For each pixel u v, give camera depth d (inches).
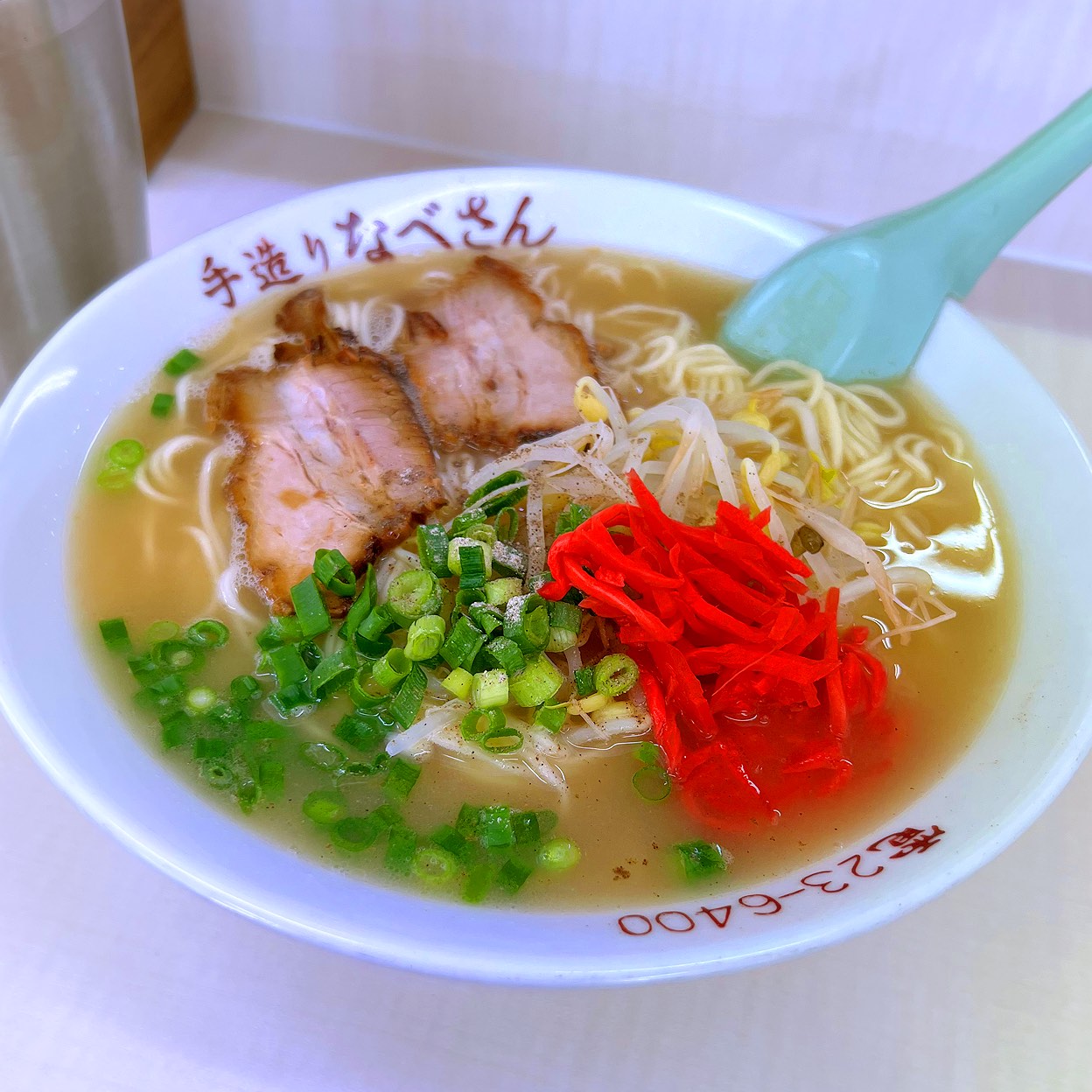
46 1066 7.3
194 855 6.8
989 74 12.9
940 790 8.0
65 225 10.2
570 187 11.3
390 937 6.6
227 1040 7.4
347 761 8.0
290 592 8.6
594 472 9.2
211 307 10.3
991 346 10.1
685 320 11.4
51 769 7.0
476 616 8.2
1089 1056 7.7
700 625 8.1
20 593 8.1
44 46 9.1
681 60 13.2
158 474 9.6
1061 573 8.8
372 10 13.1
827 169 14.2
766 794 8.0
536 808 8.0
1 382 10.9
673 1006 7.7
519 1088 7.4
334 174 13.8
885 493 10.0
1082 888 8.4
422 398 10.3
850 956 8.0
